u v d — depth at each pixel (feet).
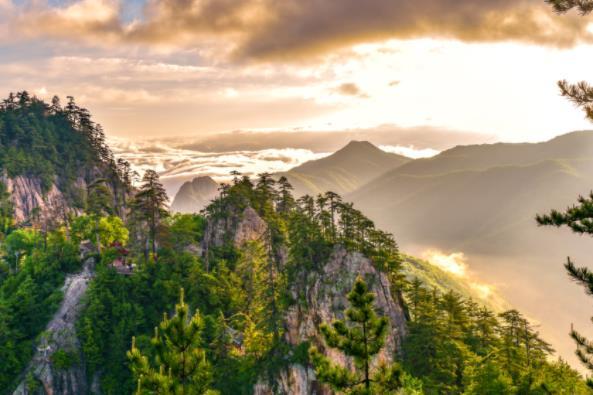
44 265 306.96
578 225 53.78
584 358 57.72
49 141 530.68
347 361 223.92
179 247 321.52
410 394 135.85
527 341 198.08
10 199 447.83
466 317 220.64
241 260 302.25
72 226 336.70
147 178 306.55
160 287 283.38
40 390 251.80
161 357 61.87
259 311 249.75
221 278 293.23
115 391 253.65
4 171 464.65
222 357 232.73
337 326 61.36
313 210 285.43
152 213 305.53
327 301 246.27
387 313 240.12
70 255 314.76
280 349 233.14
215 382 221.66
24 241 350.84
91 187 350.43
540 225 56.54
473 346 214.69
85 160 547.90
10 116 535.60
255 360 233.76
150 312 278.87
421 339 197.16
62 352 260.21
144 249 314.96
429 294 229.04
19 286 291.17
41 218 440.04
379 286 249.34
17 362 257.96
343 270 254.27
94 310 270.67
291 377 223.71
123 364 259.19
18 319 273.95
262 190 372.38
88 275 304.91
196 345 63.10
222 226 345.51
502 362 174.60
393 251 269.85
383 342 59.98
